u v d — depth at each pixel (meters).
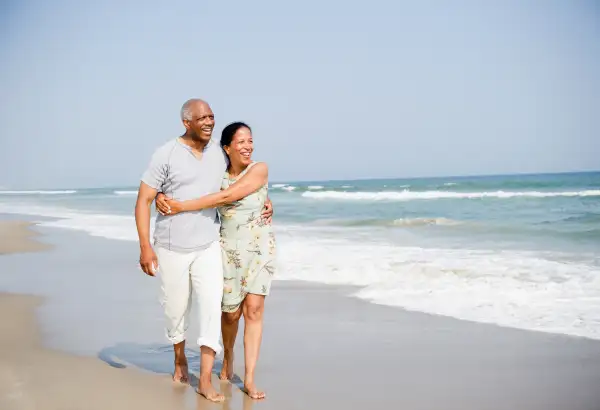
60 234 17.38
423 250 11.41
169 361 4.91
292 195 46.47
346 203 32.66
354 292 7.84
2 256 12.38
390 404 3.94
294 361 4.94
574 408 3.85
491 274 8.49
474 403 3.95
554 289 7.50
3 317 6.50
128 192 91.44
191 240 4.03
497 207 25.45
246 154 4.08
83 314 6.64
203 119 3.93
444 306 6.89
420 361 4.90
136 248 13.41
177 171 3.99
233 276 4.11
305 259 10.47
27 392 4.11
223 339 4.41
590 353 5.06
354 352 5.18
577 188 41.62
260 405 3.94
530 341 5.45
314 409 3.86
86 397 4.02
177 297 4.15
